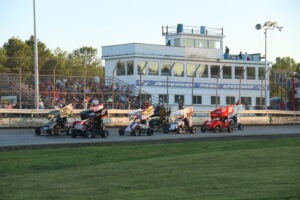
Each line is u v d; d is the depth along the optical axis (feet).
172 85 199.52
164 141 102.27
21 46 318.86
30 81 169.99
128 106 173.78
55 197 44.65
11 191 47.75
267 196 42.22
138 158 74.08
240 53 226.79
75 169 61.57
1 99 158.92
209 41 219.20
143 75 194.49
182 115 136.87
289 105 230.07
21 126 144.05
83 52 407.03
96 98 167.94
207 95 207.82
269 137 115.96
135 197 43.55
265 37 205.67
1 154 75.77
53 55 349.41
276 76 233.35
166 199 42.27
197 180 52.01
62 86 170.71
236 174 55.36
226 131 144.15
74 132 114.21
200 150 84.38
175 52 202.59
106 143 95.55
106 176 55.77
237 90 216.33
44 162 68.39
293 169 58.85
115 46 201.36
